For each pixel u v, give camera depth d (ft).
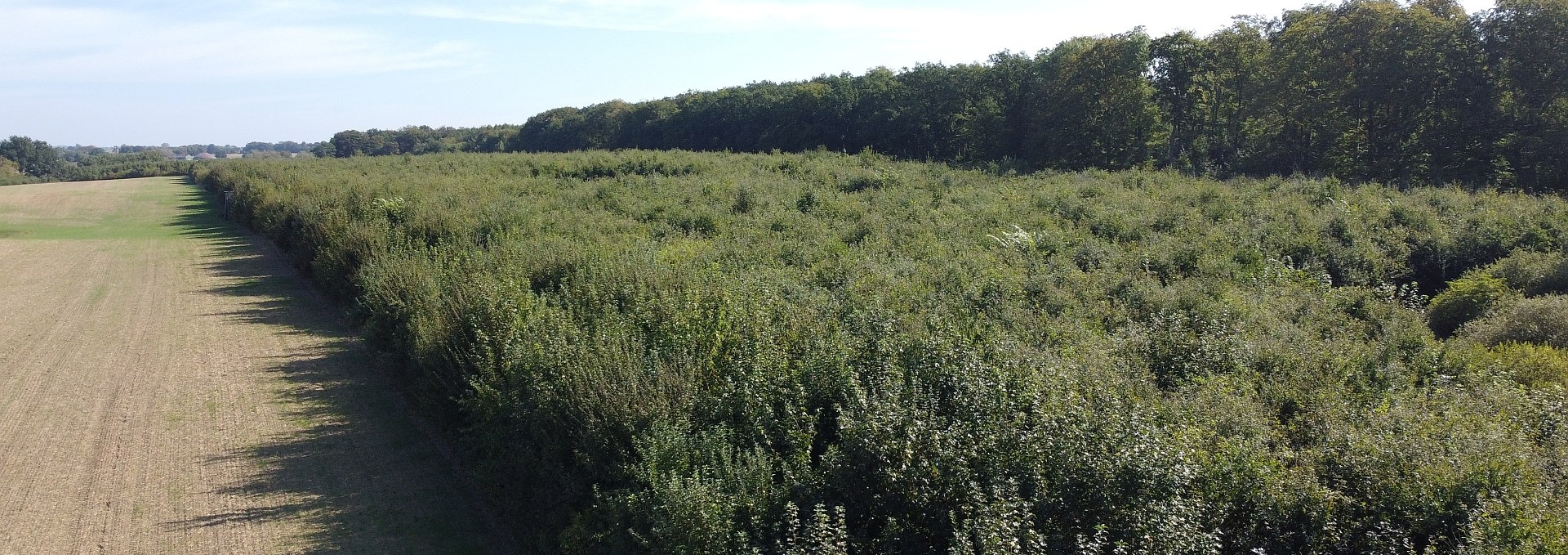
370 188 74.33
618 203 71.61
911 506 16.76
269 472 27.73
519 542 23.62
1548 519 16.46
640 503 17.72
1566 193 83.15
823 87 176.96
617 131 226.58
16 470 27.58
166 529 23.77
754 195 73.10
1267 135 118.21
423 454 29.40
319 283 57.21
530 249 41.04
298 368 39.60
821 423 20.86
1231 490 17.95
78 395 35.37
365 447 29.94
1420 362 30.66
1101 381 23.02
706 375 22.50
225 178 132.05
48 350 42.63
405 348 33.19
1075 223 63.05
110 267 69.62
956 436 17.48
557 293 34.55
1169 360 29.22
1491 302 41.47
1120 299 39.55
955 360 22.16
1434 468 18.31
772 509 17.26
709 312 26.86
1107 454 17.12
